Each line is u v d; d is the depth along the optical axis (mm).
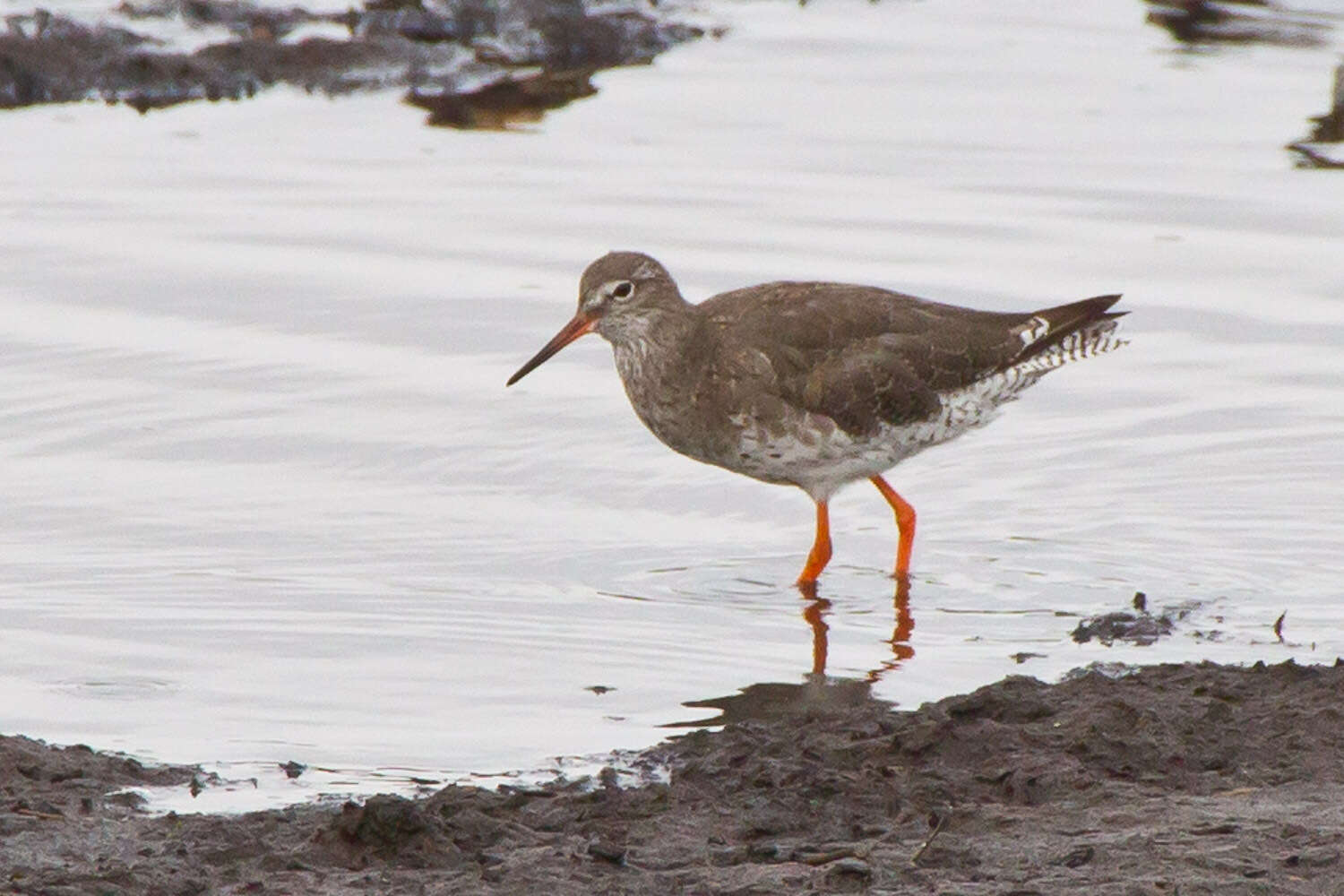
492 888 7793
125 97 24562
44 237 19141
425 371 16609
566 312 17703
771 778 9062
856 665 11562
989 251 18922
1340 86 23312
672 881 7863
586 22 27016
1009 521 14070
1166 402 16078
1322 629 11914
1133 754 9164
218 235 19375
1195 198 20375
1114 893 7605
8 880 7871
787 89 24703
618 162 21734
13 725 10500
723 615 12445
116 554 13195
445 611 12398
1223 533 13648
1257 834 8180
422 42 26547
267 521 13844
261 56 25469
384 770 9875
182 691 11070
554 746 10281
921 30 27625
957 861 8023
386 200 20422
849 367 13102
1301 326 17344
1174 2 28719
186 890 7840
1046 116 23234
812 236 19266
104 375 16281
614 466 15102
